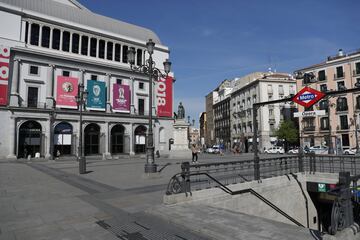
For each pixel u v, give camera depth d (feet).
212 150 201.77
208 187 30.32
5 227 19.11
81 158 54.54
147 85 167.53
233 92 238.27
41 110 126.21
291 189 43.50
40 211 23.40
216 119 291.79
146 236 17.39
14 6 125.29
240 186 33.55
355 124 138.82
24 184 39.52
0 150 116.67
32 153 125.08
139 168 66.54
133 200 27.61
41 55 130.52
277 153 162.40
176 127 103.81
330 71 157.38
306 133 166.61
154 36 185.88
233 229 17.78
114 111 150.92
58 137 132.36
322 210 49.93
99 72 149.38
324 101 157.69
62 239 16.81
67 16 149.28
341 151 130.21
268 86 196.24
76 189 34.63
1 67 118.93
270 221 19.63
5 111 118.73
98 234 17.74
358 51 150.61
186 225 18.86
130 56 48.42
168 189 25.40
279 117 194.80
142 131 162.20
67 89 135.85
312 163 49.47
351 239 15.25
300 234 16.69
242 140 218.38
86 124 139.64
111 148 149.18
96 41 151.33
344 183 16.22
